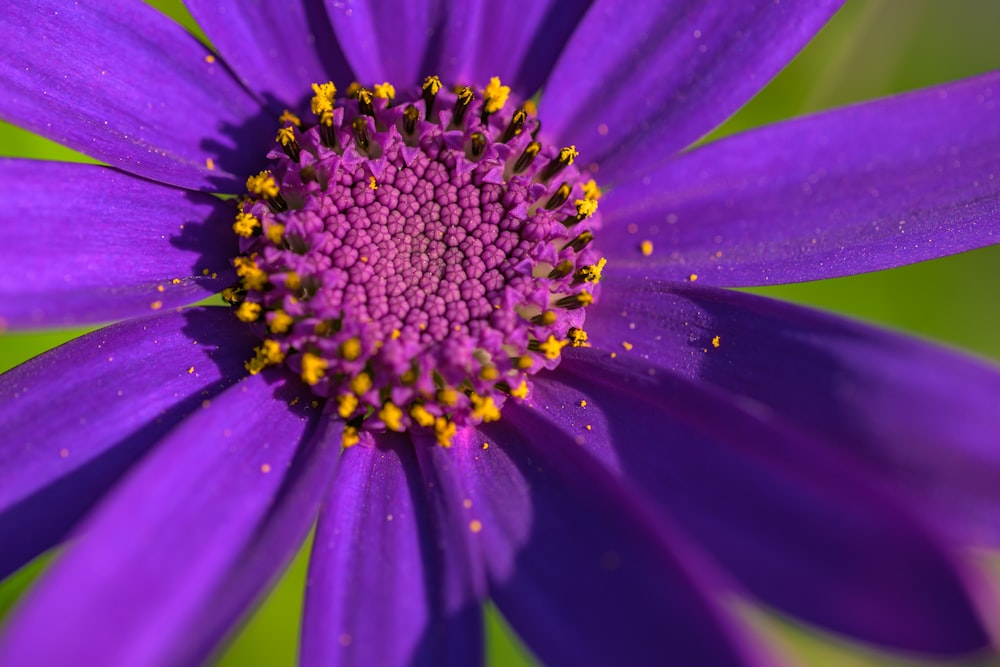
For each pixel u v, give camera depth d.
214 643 0.08
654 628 0.08
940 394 0.08
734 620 0.08
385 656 0.08
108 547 0.08
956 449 0.08
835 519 0.08
